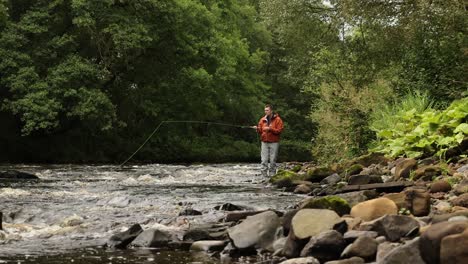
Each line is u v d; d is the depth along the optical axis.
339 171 12.27
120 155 32.75
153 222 6.54
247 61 38.00
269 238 4.88
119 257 4.66
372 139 15.72
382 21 16.64
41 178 15.38
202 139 39.09
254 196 9.85
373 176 9.46
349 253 4.09
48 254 4.80
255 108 40.50
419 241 3.56
